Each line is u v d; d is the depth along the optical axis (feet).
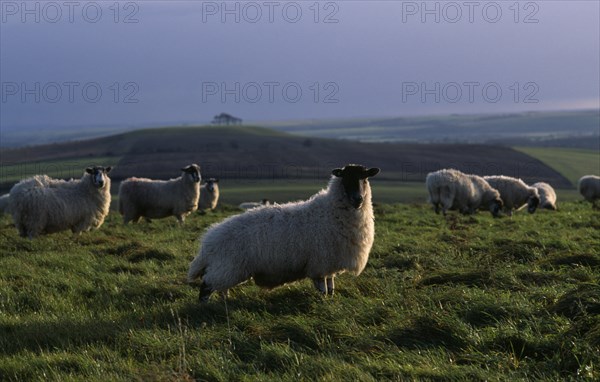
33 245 54.65
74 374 23.04
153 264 44.73
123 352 25.63
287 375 22.06
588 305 26.25
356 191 34.78
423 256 44.98
